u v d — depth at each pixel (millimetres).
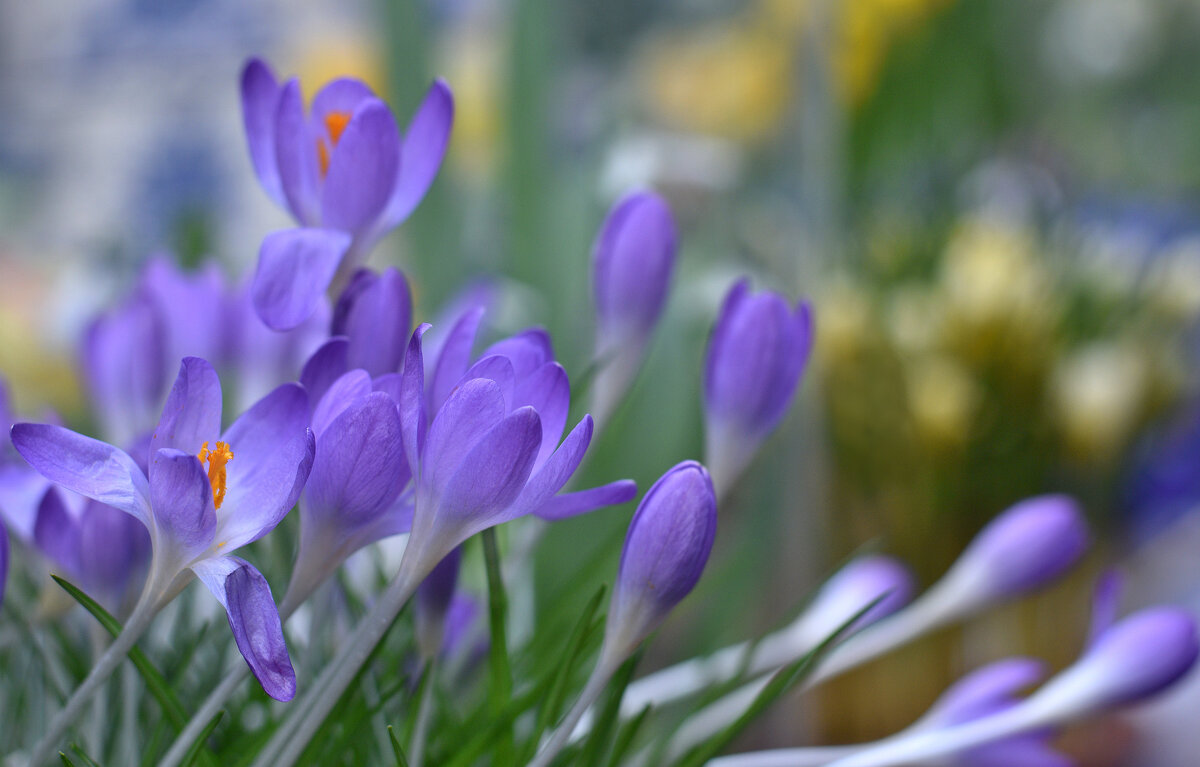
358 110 744
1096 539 1220
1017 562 846
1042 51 1885
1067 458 1190
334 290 760
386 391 731
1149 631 795
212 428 720
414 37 1097
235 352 825
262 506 711
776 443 999
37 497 760
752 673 835
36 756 713
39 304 1381
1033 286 1167
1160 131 2105
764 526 992
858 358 1158
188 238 1262
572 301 1026
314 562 726
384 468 717
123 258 1312
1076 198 1534
